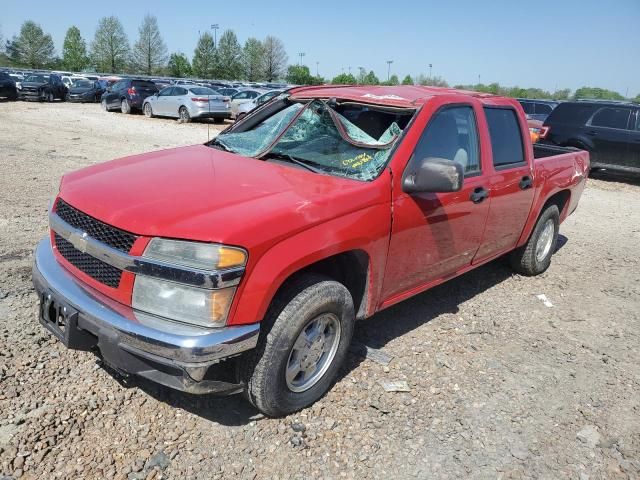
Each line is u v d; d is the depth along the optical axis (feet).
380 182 11.30
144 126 65.57
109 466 9.09
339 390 11.76
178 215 9.16
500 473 9.87
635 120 40.91
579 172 20.45
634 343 15.33
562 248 24.27
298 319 9.87
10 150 38.58
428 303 16.78
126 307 9.17
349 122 13.02
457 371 12.98
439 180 11.02
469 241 14.57
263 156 12.69
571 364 13.85
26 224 20.53
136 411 10.45
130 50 289.12
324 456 9.85
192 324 8.79
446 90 15.08
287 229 9.41
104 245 9.36
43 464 8.98
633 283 20.21
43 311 10.28
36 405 10.28
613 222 30.04
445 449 10.33
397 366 12.91
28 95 97.66
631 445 10.92
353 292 11.97
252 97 82.02
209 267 8.61
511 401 12.01
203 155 12.83
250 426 10.39
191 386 8.98
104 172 11.59
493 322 15.83
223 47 285.23
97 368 11.59
